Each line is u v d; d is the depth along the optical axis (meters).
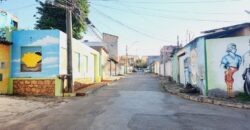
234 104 11.48
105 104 11.93
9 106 11.34
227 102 11.88
